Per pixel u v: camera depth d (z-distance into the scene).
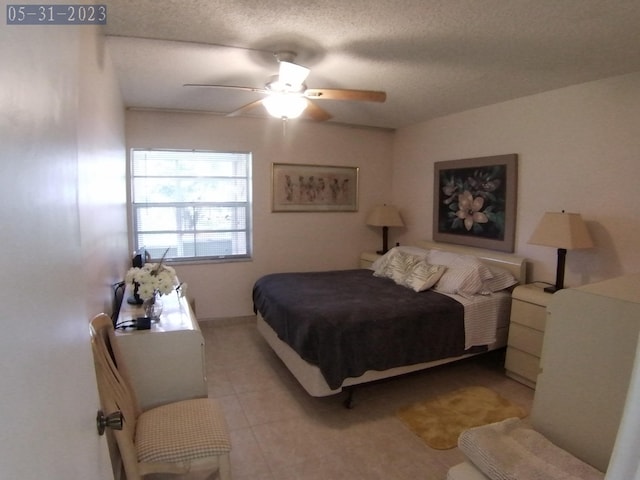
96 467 0.99
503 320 3.29
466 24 2.05
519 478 1.31
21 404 0.58
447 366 3.41
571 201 3.13
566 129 3.14
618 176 2.82
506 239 3.64
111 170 2.40
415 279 3.50
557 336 1.57
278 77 2.46
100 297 1.82
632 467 0.55
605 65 2.62
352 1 1.82
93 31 1.77
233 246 4.50
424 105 3.79
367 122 4.68
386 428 2.54
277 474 2.11
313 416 2.67
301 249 4.75
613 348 1.40
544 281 3.35
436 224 4.45
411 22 2.03
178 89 3.28
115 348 1.67
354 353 2.62
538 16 1.95
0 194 0.54
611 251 2.88
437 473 2.14
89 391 1.00
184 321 2.13
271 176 4.51
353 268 5.07
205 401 1.90
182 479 1.98
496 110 3.71
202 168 4.29
